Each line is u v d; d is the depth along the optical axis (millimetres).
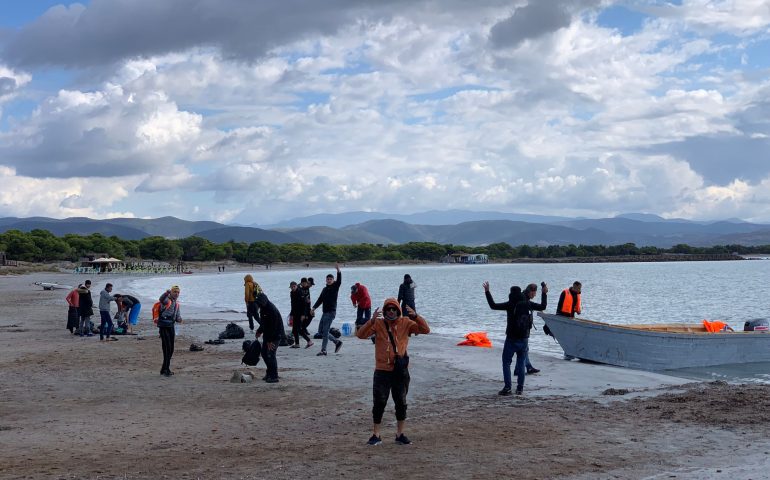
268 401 12602
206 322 30797
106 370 16547
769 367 18969
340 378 15141
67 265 141125
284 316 38094
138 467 8242
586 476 7695
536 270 179000
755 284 87875
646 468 7996
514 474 7770
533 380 15094
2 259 128000
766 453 8633
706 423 10422
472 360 18250
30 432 10195
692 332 20172
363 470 7973
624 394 13297
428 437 9633
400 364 9133
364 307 24078
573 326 19719
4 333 26297
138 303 27203
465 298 60344
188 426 10562
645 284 89625
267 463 8344
